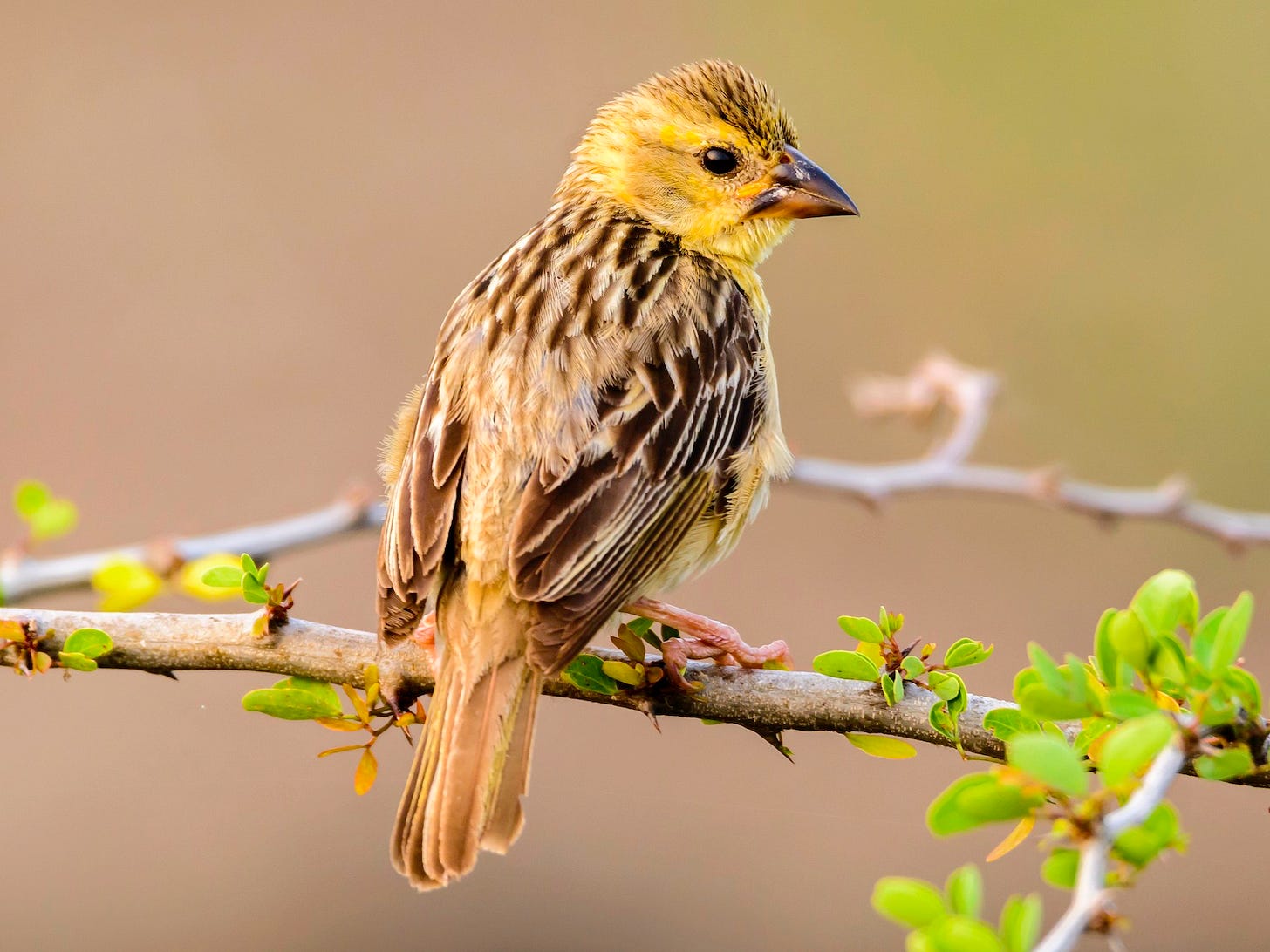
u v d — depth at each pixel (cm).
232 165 1616
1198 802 1241
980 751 650
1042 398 1569
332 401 1484
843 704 663
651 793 1248
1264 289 1596
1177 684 528
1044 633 1382
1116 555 1443
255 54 1670
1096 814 464
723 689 675
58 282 1530
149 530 1399
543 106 1673
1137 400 1576
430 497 684
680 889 1209
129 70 1638
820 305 1593
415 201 1612
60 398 1460
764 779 1250
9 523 1401
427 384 746
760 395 786
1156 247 1638
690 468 738
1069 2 1698
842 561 1419
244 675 1258
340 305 1540
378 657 671
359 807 1226
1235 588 1441
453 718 643
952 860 1213
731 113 851
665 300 767
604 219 841
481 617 660
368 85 1669
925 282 1627
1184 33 1688
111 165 1600
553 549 671
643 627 691
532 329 738
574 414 707
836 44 1716
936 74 1711
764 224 858
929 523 1433
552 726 1267
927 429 1118
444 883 615
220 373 1488
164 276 1545
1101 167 1677
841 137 1686
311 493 1423
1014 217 1653
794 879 1216
